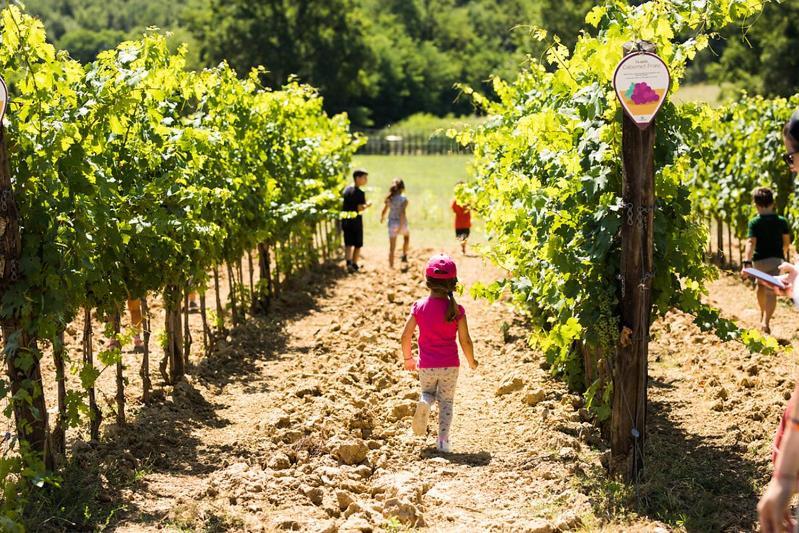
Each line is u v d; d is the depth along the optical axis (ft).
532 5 231.50
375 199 106.01
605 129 23.58
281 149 50.21
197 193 30.53
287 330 43.70
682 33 24.36
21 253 21.18
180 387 31.53
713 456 25.04
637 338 22.80
